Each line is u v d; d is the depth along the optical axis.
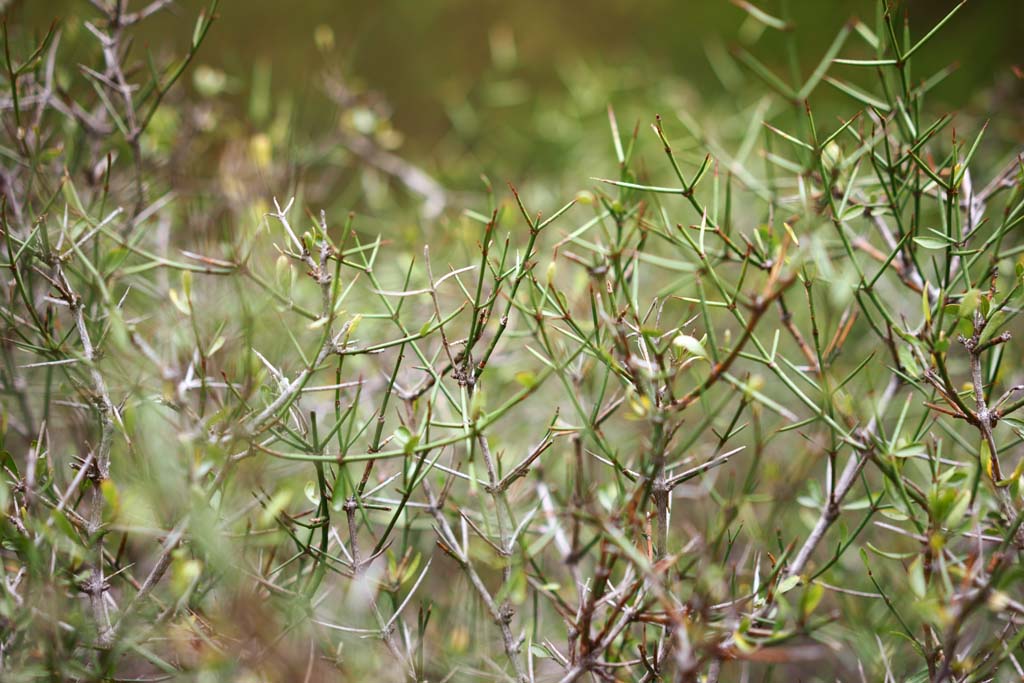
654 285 1.03
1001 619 0.76
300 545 0.73
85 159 0.94
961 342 0.74
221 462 0.70
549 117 1.28
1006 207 0.75
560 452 0.89
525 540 0.76
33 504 0.76
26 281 0.84
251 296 0.83
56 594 0.71
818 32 1.48
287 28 1.46
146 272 0.89
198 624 0.72
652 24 1.56
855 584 0.85
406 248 0.96
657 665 0.73
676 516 0.91
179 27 1.40
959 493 0.71
